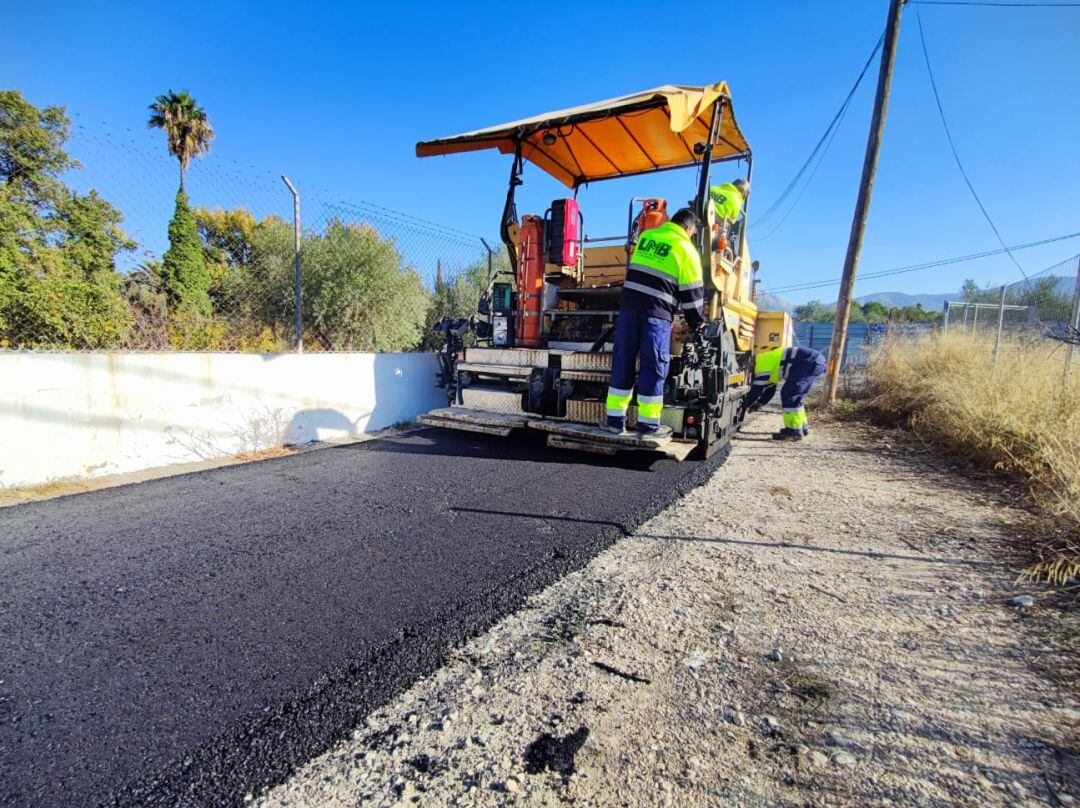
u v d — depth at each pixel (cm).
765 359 700
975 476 500
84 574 279
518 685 196
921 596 263
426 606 252
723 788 150
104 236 881
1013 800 145
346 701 187
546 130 563
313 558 303
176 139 2334
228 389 526
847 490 451
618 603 256
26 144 1233
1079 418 489
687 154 642
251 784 152
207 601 254
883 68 913
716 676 201
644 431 476
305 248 1076
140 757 161
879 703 185
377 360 683
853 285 962
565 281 606
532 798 147
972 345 888
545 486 450
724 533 349
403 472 488
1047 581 276
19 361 396
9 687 191
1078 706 182
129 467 460
